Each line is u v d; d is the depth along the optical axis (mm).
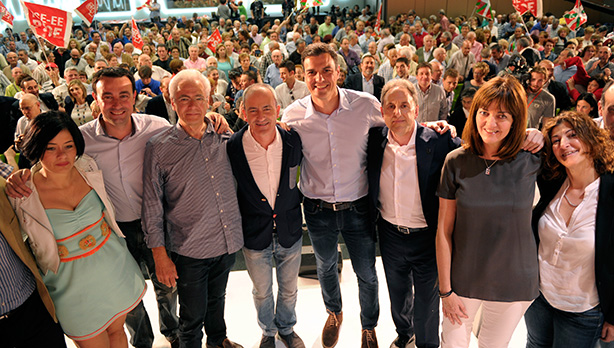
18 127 3898
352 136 2053
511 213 1591
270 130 1875
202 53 8391
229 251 2033
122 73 1875
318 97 1977
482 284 1706
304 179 2215
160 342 2467
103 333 1935
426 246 1978
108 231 1884
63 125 1594
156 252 1937
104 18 17047
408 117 1765
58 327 1842
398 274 2123
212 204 1935
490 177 1578
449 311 1837
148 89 5188
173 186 1895
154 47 10320
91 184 1770
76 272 1770
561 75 6355
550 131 1601
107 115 1876
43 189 1668
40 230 1662
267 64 7379
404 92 1751
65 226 1715
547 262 1684
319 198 2150
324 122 2047
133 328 2252
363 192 2145
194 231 1942
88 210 1771
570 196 1619
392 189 1960
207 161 1895
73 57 7926
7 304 1608
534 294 1696
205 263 2035
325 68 1926
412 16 13648
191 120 1791
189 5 17422
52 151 1584
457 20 12453
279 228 2104
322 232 2215
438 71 5070
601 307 1602
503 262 1653
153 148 1847
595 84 4973
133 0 17062
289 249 2178
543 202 1720
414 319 2176
